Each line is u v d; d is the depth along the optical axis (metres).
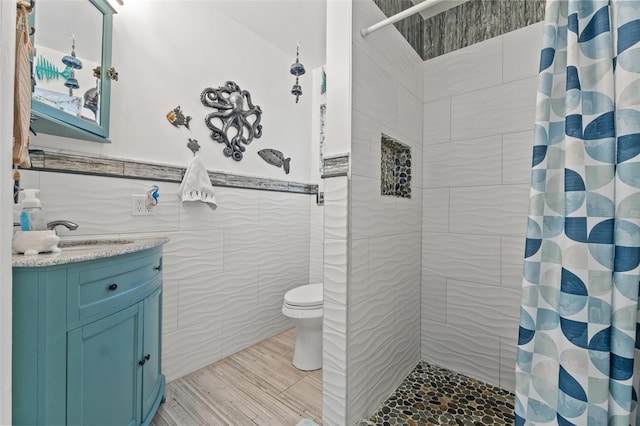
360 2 1.29
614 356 0.67
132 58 1.49
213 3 1.83
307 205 2.59
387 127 1.51
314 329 1.79
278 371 1.76
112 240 1.35
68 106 1.18
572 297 0.72
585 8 0.76
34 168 1.17
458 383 1.65
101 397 0.98
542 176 0.82
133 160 1.48
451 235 1.78
